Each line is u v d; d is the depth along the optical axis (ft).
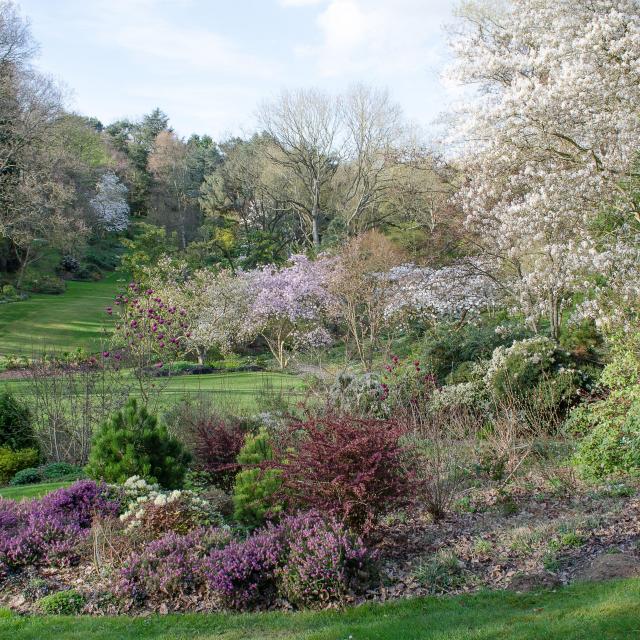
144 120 230.07
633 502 20.12
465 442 27.07
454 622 13.51
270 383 51.29
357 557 15.87
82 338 88.22
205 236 143.33
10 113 98.63
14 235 106.32
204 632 14.17
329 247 99.71
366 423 19.38
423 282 62.13
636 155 37.50
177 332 52.03
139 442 23.89
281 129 129.08
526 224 40.83
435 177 93.86
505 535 18.51
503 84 45.47
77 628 14.56
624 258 37.60
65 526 19.40
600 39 35.14
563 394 31.45
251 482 20.95
